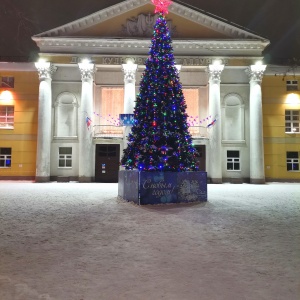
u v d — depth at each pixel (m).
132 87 30.72
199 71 32.81
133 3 31.12
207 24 31.41
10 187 22.84
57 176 31.55
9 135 32.16
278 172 32.28
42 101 30.62
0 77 32.44
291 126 32.91
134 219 9.70
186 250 6.43
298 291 4.43
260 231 8.14
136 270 5.26
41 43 30.78
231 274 5.09
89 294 4.33
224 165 32.06
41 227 8.51
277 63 32.84
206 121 32.38
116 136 31.59
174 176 13.34
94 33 31.19
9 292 4.38
